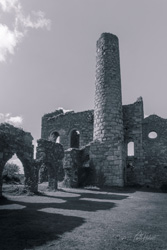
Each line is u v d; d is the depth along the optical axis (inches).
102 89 893.2
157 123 951.0
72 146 1179.9
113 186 774.5
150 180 893.8
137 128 964.0
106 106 866.8
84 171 836.0
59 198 508.4
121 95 930.7
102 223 288.2
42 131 1256.8
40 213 333.4
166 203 475.2
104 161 813.2
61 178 943.7
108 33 962.7
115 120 856.9
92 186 776.3
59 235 234.2
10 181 824.9
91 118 1114.1
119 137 821.9
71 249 198.1
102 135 843.4
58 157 700.0
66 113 1202.0
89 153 848.9
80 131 1128.8
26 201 447.5
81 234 239.8
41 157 625.9
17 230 247.4
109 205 430.6
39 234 235.6
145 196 587.5
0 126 513.7
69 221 291.7
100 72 922.1
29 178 568.7
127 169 932.6
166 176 879.1
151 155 921.5
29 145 588.1
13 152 530.3
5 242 210.8
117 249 201.8
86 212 354.3
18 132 557.9
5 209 358.0
